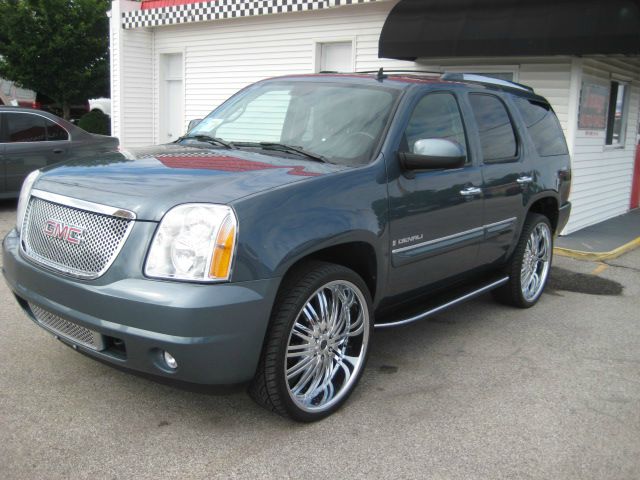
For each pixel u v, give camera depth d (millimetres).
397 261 3770
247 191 3021
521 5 8344
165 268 2814
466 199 4324
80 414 3342
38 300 3191
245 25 12328
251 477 2861
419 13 9227
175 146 4129
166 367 2885
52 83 20766
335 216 3270
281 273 2973
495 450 3191
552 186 5520
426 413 3555
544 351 4637
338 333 3455
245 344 2889
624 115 10914
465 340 4793
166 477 2828
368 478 2900
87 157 3854
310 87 4383
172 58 14008
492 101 4961
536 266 5711
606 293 6367
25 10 19031
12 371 3809
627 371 4316
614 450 3248
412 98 4031
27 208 3496
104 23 20516
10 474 2781
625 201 11672
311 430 3299
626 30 7402
